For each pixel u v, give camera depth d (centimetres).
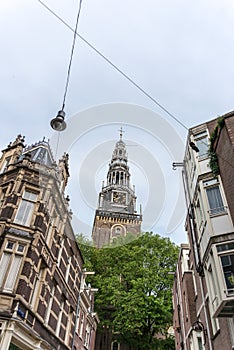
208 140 1391
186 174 1459
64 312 1742
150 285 2902
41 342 1316
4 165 1728
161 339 2991
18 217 1391
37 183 1517
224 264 1021
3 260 1247
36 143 1720
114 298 2950
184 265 1930
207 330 1306
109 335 3488
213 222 1151
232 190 1101
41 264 1432
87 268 3041
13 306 1148
